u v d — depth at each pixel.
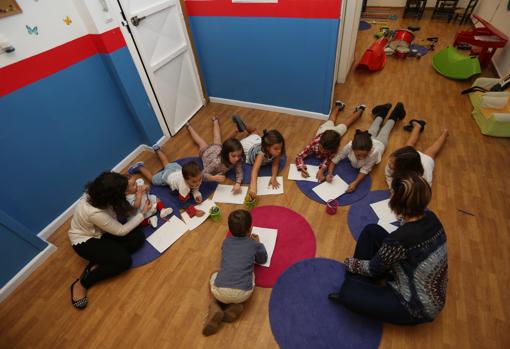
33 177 1.89
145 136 2.62
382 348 1.34
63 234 2.05
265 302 1.54
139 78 2.36
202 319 1.52
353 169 2.26
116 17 2.04
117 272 1.71
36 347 1.48
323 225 1.89
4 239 1.65
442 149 2.37
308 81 2.67
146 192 2.08
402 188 1.11
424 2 4.95
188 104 3.02
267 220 1.95
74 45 1.93
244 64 2.85
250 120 2.96
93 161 2.30
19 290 1.74
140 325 1.52
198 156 2.58
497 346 1.32
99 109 2.23
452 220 1.85
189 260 1.79
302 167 2.24
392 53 3.91
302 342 1.39
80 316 1.58
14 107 1.70
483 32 3.42
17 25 1.61
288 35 2.45
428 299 1.16
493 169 2.16
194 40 2.86
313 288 1.58
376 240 1.49
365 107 2.88
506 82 2.66
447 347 1.33
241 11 2.48
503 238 1.73
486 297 1.48
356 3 2.81
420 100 2.97
